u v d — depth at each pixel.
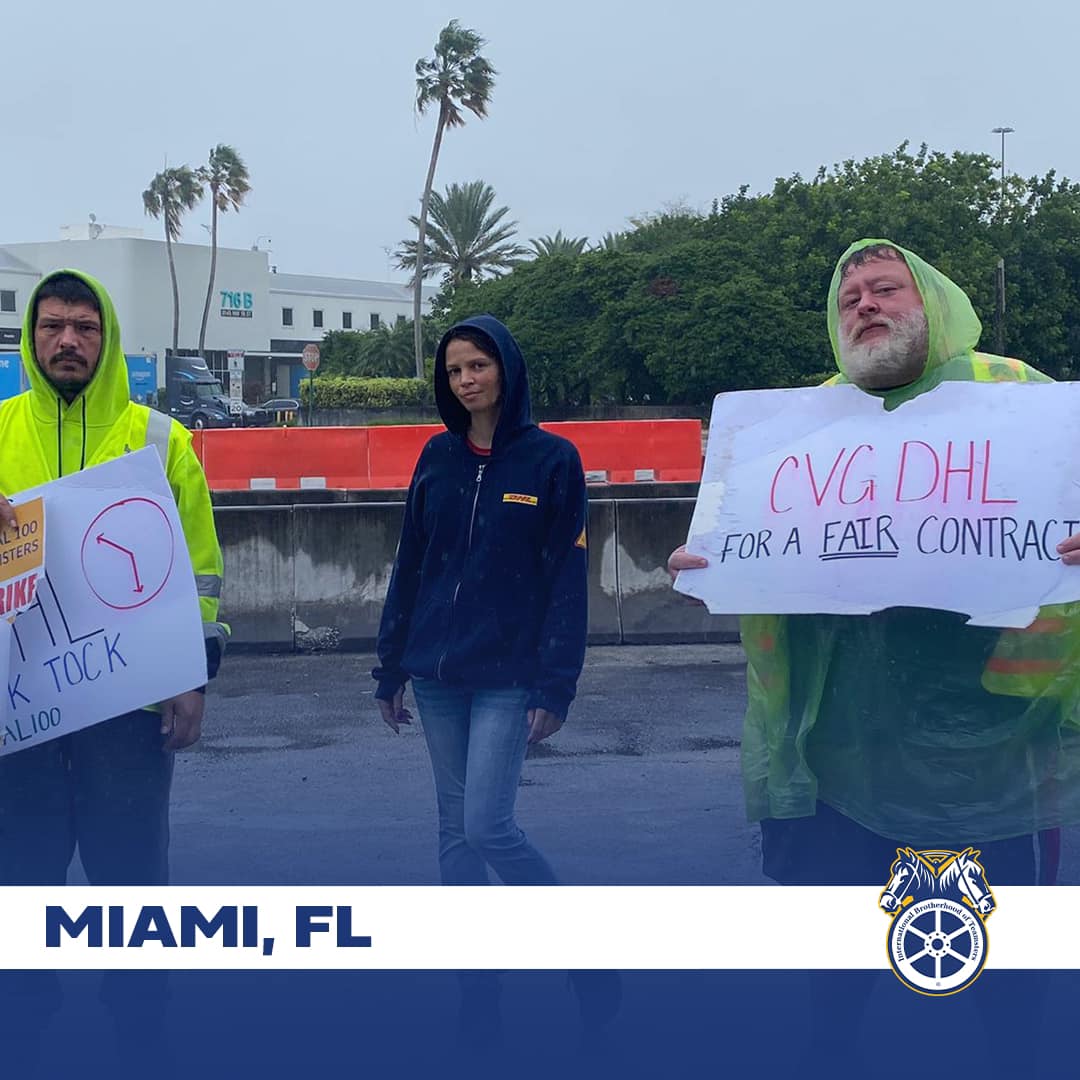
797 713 3.20
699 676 8.48
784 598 3.04
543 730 3.56
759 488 3.13
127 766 3.48
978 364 3.09
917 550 2.95
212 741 7.05
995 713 3.04
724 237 58.12
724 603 3.09
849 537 3.01
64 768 3.53
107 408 3.58
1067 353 62.19
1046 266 60.22
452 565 3.64
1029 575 2.85
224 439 18.33
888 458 3.02
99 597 3.41
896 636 3.05
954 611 2.90
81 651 3.41
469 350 3.54
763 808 3.30
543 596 3.62
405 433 18.31
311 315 116.81
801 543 3.06
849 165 61.09
